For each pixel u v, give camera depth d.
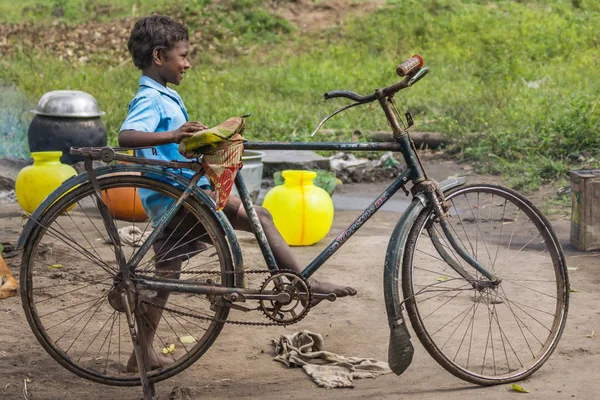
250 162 10.45
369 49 25.06
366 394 4.84
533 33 23.45
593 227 8.28
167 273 5.03
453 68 21.08
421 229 4.91
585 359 5.36
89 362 5.44
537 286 7.08
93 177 4.74
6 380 5.13
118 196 9.58
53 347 4.89
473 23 25.50
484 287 5.23
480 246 8.48
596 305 6.58
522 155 13.04
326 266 7.87
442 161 14.04
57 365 5.43
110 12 30.34
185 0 30.08
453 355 5.49
